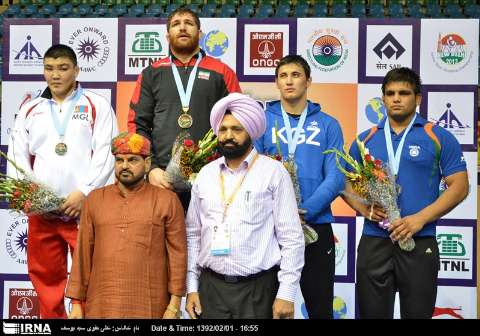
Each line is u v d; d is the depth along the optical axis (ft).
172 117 16.31
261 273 13.73
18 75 21.57
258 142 16.40
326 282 16.16
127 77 21.36
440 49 20.99
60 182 16.56
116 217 14.07
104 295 13.92
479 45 22.25
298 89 16.33
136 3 27.76
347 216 20.85
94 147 16.87
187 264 14.33
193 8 27.20
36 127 16.84
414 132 15.79
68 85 16.96
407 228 15.07
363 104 21.06
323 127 16.49
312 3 27.55
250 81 21.20
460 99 20.98
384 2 27.40
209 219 13.88
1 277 21.26
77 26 21.42
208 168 14.32
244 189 13.79
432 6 26.84
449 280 20.76
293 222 13.87
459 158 15.83
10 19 21.57
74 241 16.61
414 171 15.61
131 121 16.62
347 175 15.40
